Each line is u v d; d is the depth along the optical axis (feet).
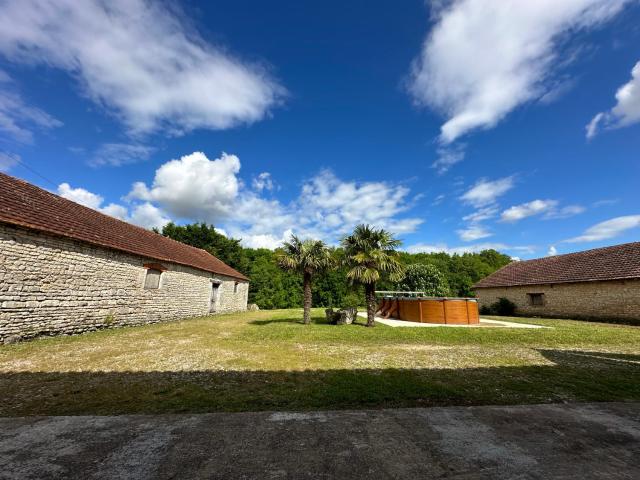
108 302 33.24
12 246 24.11
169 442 7.67
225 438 7.91
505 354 20.63
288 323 39.52
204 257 67.31
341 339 26.32
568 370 16.49
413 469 6.54
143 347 22.13
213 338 26.73
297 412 9.80
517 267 76.07
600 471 6.55
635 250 51.03
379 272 35.73
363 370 16.05
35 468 6.43
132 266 37.17
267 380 14.11
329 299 88.94
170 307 45.09
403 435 8.18
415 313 43.06
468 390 12.93
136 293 37.76
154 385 13.26
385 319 47.11
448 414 9.71
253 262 111.34
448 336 28.02
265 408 10.75
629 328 36.09
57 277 27.55
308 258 37.70
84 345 22.84
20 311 24.41
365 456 7.06
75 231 30.27
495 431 8.50
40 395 11.88
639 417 9.65
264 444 7.59
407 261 121.39
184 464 6.66
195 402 11.22
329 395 12.00
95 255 31.76
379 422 9.03
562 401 11.80
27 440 7.73
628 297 46.65
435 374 15.40
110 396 11.80
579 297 53.57
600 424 9.05
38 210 28.81
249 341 25.18
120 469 6.43
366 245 36.14
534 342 25.62
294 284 92.53
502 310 67.97
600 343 25.36
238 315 56.95
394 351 21.29
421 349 22.16
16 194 28.78
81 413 10.15
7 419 9.04
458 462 6.85
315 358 18.80
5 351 20.44
